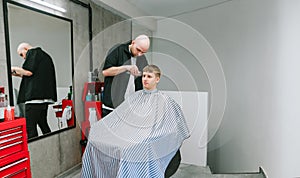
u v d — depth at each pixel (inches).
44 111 78.8
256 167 88.4
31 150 75.0
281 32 68.1
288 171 63.5
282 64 67.4
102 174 46.4
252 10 89.4
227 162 111.2
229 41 104.5
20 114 70.3
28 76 72.8
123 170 41.4
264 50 81.0
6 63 65.9
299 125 58.6
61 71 85.2
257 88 87.0
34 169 76.3
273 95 73.8
